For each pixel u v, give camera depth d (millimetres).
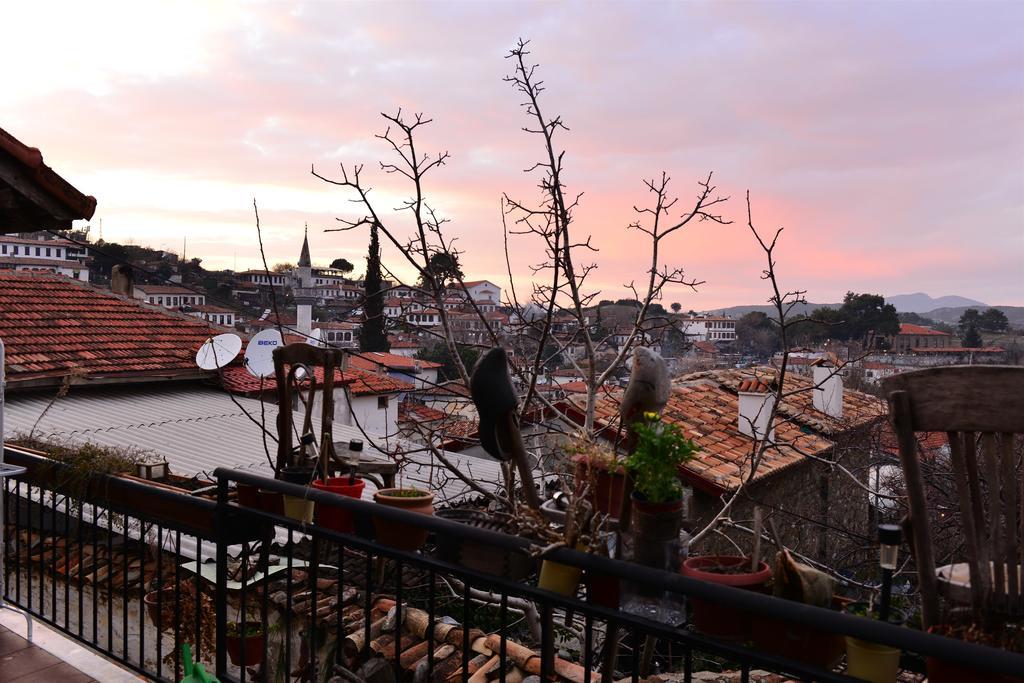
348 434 11844
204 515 3242
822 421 11305
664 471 1982
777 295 5266
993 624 1716
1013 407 1695
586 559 1981
